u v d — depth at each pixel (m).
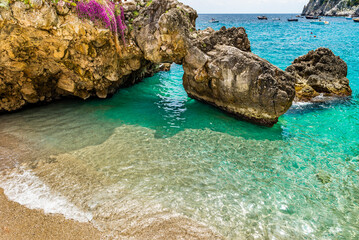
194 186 8.91
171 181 9.10
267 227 7.36
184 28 13.43
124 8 14.29
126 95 18.12
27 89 14.12
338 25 91.88
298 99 17.02
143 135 12.25
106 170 9.54
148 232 7.03
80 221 7.30
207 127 13.27
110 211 7.68
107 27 12.75
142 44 14.27
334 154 11.07
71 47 12.66
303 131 13.10
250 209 8.00
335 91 17.67
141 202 8.09
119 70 15.77
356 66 26.47
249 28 81.12
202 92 15.61
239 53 12.75
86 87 15.41
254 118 13.49
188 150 11.09
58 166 9.66
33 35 11.27
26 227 7.02
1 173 9.15
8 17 10.11
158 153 10.78
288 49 38.22
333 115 14.92
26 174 9.16
